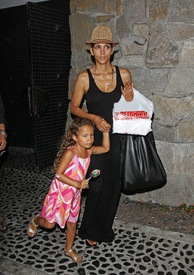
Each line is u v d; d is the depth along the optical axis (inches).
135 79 117.6
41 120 154.2
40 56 144.6
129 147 94.4
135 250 95.4
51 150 164.7
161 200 124.0
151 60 113.1
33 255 94.2
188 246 96.1
